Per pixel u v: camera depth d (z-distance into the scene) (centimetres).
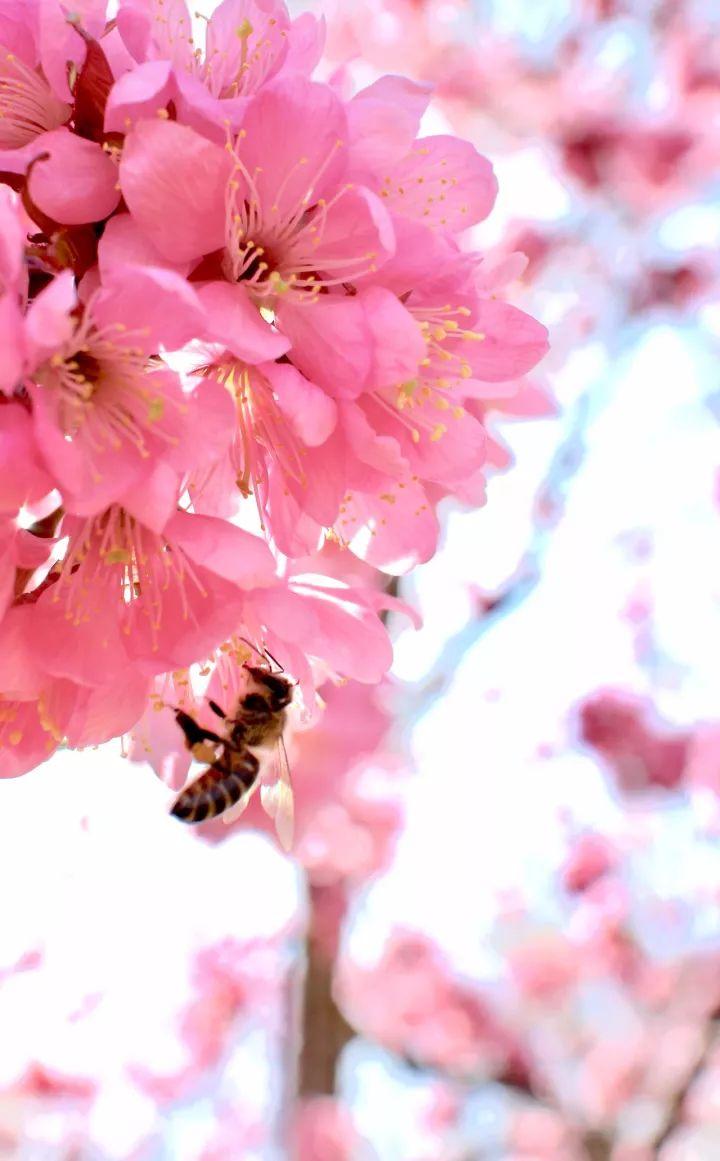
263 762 23
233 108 20
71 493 19
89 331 20
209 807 22
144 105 20
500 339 21
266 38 21
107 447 20
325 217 20
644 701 56
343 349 20
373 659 21
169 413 20
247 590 20
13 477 19
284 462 20
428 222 21
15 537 20
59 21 20
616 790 56
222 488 21
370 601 21
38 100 20
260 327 20
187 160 20
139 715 20
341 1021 35
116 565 20
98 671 20
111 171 20
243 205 20
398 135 20
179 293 19
